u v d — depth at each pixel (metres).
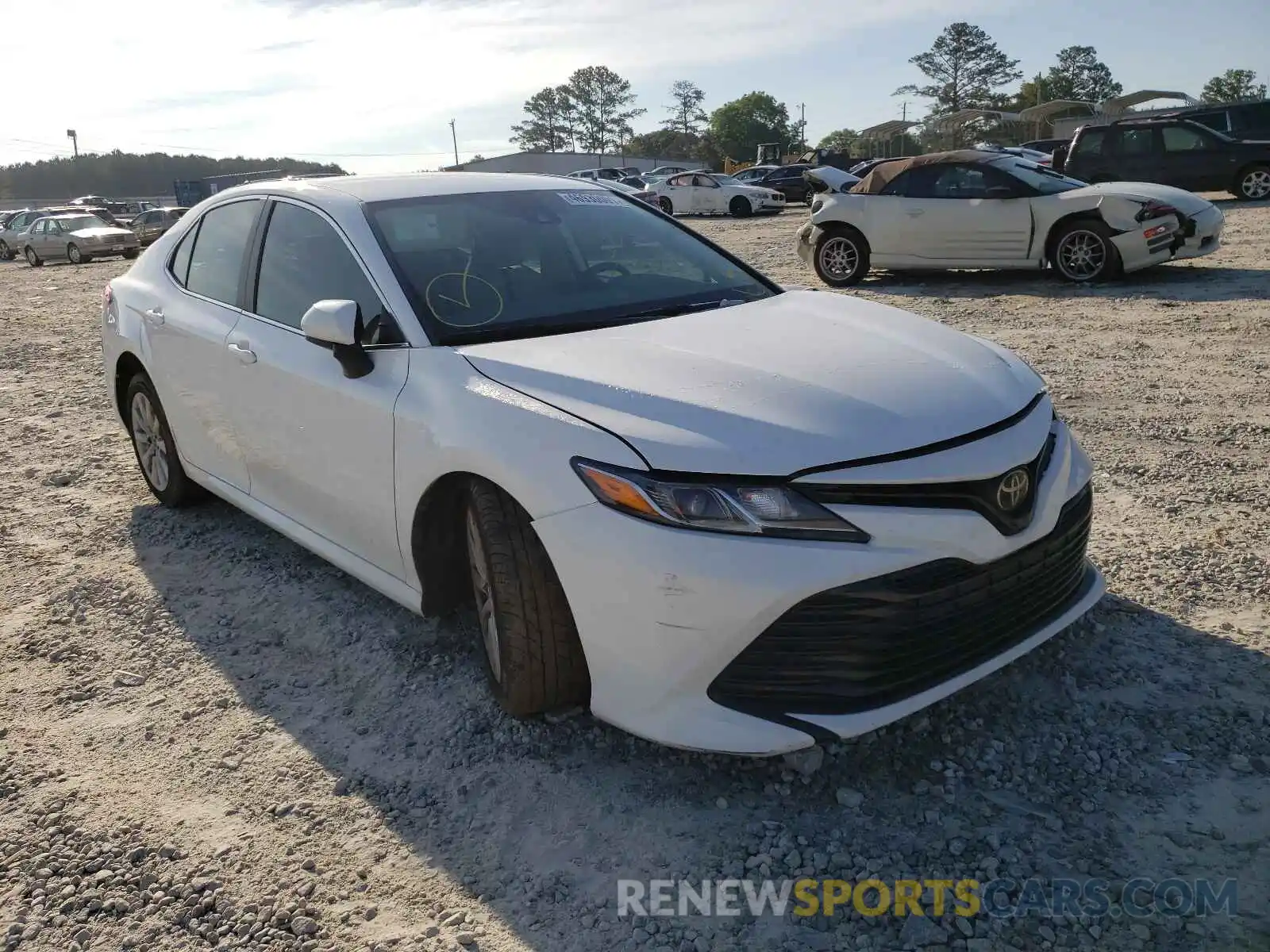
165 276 4.61
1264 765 2.63
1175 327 8.09
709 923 2.24
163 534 4.69
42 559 4.48
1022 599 2.67
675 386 2.65
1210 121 19.89
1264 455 4.85
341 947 2.24
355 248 3.44
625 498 2.46
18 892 2.48
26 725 3.21
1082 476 2.93
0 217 31.70
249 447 3.90
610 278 3.60
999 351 3.15
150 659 3.57
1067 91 109.06
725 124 126.25
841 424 2.48
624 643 2.50
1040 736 2.80
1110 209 10.36
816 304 3.49
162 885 2.47
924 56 104.25
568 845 2.51
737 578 2.35
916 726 2.87
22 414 7.21
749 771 2.73
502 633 2.75
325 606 3.85
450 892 2.39
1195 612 3.41
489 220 3.67
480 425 2.76
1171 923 2.16
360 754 2.94
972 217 11.20
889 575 2.38
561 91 130.75
